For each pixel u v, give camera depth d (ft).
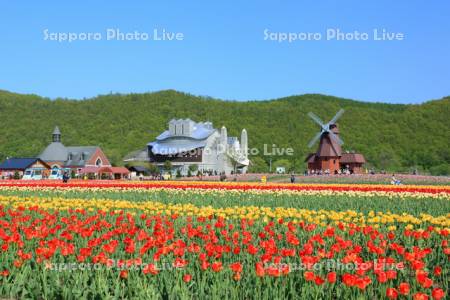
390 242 55.67
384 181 199.93
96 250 49.19
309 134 552.00
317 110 633.20
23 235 55.88
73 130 551.18
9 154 483.92
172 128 410.52
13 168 318.86
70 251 44.47
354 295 36.40
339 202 101.19
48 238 56.44
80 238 54.85
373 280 40.81
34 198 105.09
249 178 249.96
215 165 407.23
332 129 315.17
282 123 588.91
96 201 95.86
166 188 136.15
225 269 41.81
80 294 36.94
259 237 56.90
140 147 501.15
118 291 37.11
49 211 83.05
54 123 567.18
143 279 39.91
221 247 44.60
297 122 592.60
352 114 620.90
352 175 227.40
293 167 431.02
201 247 52.44
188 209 81.46
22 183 152.97
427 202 101.96
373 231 54.85
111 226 62.85
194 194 122.42
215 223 64.08
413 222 65.41
